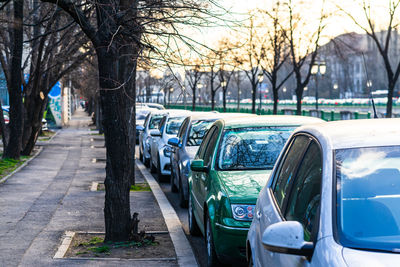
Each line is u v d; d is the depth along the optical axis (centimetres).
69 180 1625
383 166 348
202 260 784
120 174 852
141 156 2309
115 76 815
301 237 310
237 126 842
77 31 2019
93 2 768
